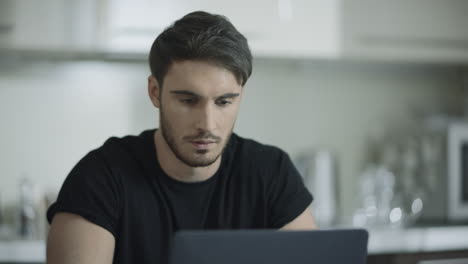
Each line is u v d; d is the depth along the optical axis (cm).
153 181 128
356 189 311
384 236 260
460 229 270
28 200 254
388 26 274
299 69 303
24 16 240
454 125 283
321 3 266
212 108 112
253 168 136
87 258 114
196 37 110
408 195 295
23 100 273
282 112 302
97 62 279
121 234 125
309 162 290
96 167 125
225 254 92
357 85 312
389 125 315
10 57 267
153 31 251
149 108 285
